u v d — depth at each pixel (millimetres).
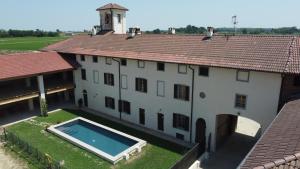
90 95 36969
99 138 28234
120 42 34344
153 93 29250
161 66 27781
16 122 31891
